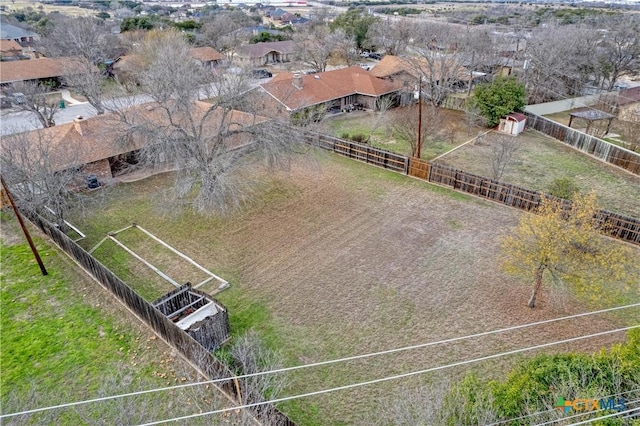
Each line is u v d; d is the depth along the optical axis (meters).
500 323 14.43
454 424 8.37
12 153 19.83
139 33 58.91
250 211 22.00
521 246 15.08
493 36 56.03
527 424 8.14
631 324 14.37
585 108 41.88
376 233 19.97
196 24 71.00
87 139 24.42
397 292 15.98
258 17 97.56
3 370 12.60
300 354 13.21
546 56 43.44
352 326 14.35
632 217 20.53
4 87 41.91
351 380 12.35
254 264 17.75
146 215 21.62
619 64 45.19
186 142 20.72
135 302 14.22
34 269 17.34
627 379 8.93
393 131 33.09
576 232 13.85
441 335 13.95
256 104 23.81
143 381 12.15
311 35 61.53
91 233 20.08
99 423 10.10
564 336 13.85
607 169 27.27
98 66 50.19
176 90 21.75
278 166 24.62
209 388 11.92
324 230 20.28
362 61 62.25
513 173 26.53
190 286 14.98
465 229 20.27
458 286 16.28
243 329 14.20
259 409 10.52
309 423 11.09
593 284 14.17
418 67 36.81
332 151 29.55
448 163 28.09
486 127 34.88
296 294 15.92
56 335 13.91
